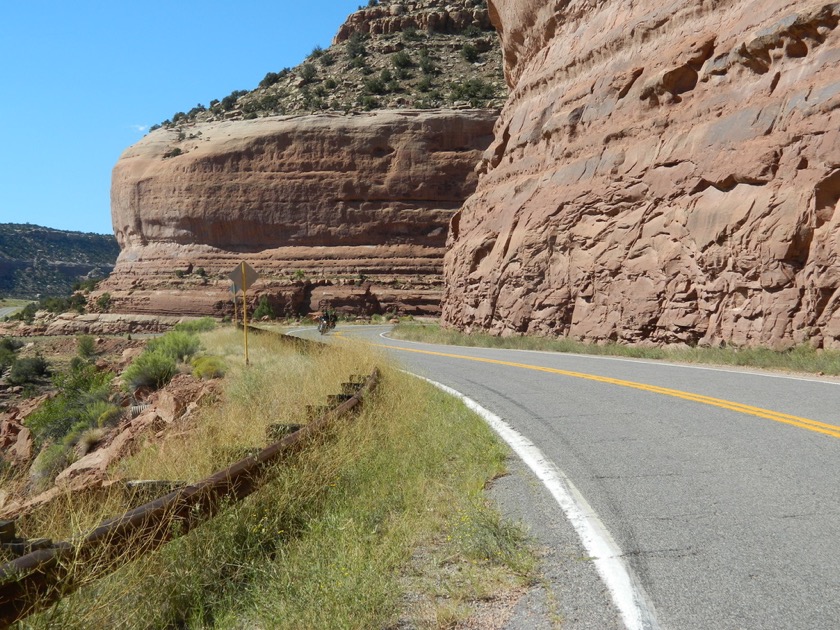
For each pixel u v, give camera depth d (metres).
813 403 10.08
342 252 92.06
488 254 34.91
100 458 11.61
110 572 3.72
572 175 28.47
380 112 95.31
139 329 89.81
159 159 102.38
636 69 26.78
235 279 19.08
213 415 10.16
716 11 23.70
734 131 20.45
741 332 18.69
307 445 6.34
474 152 92.31
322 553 4.53
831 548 4.46
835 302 16.19
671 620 3.60
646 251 23.09
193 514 4.57
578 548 4.69
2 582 3.13
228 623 3.87
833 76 17.94
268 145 95.88
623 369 16.27
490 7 42.97
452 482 6.43
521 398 11.91
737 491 5.80
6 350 63.16
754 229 18.56
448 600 3.96
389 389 11.16
